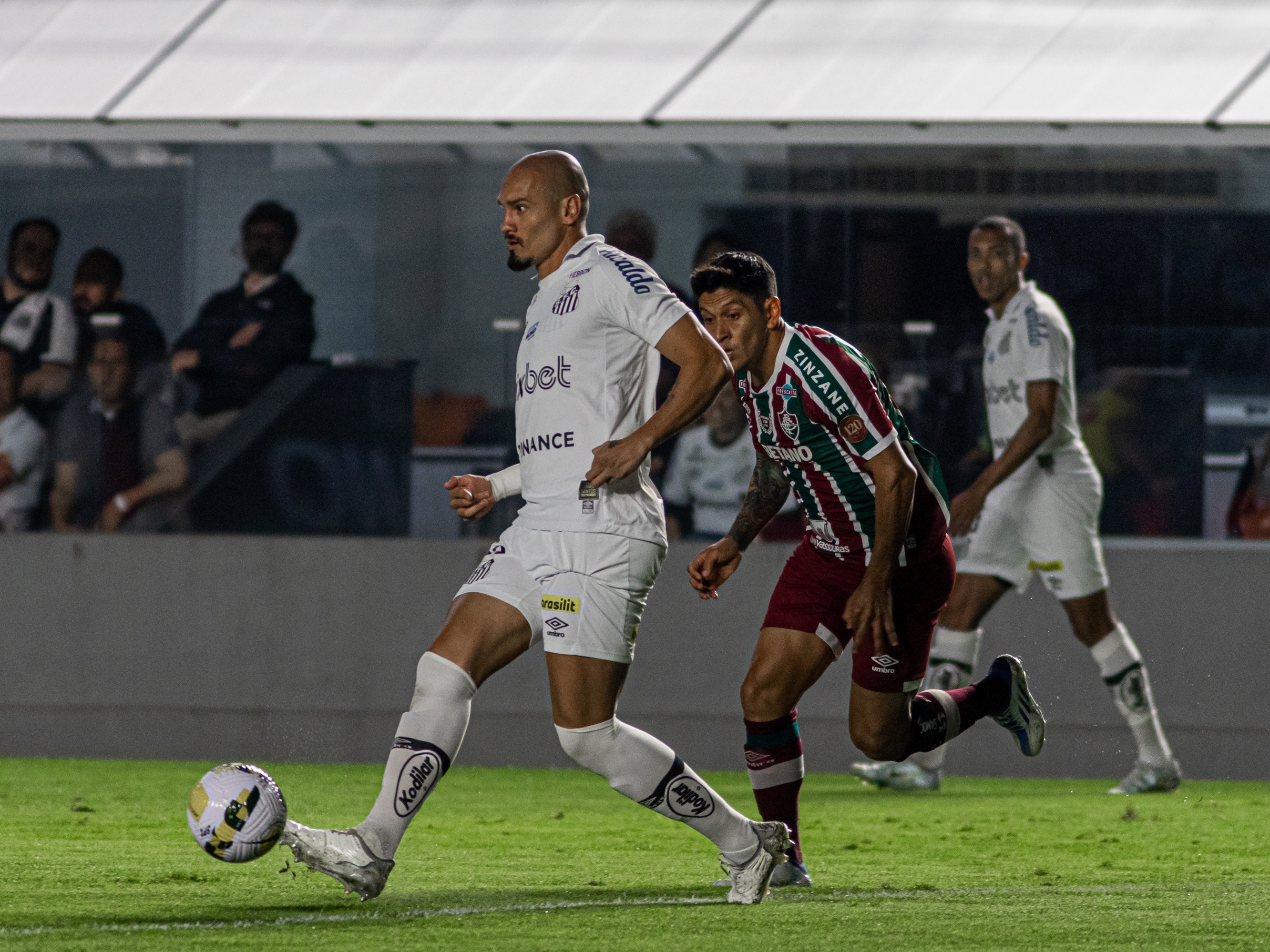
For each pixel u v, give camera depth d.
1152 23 29.38
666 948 10.34
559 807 21.81
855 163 29.53
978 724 28.84
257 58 30.11
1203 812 21.70
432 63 29.92
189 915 11.73
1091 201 29.17
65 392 30.58
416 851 16.56
